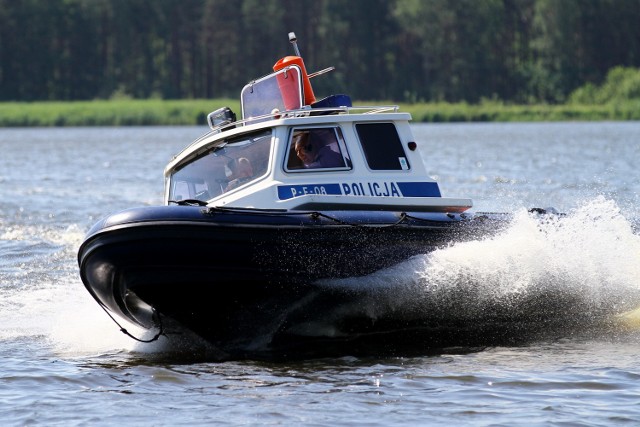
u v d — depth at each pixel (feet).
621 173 342.44
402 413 89.30
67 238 204.44
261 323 112.27
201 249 105.40
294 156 115.55
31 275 160.76
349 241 109.60
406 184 118.62
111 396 96.22
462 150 521.24
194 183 121.80
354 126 117.91
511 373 101.04
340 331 115.75
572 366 103.40
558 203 249.75
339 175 116.16
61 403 94.07
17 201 282.97
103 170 415.64
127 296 110.83
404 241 112.68
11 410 92.07
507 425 85.76
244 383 99.86
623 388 95.30
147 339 118.01
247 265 106.63
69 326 125.70
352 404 92.12
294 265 107.86
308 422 87.45
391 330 117.70
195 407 92.27
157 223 104.99
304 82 124.36
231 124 120.16
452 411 89.61
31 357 111.24
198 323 111.14
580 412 88.69
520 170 370.12
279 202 112.88
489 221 119.55
